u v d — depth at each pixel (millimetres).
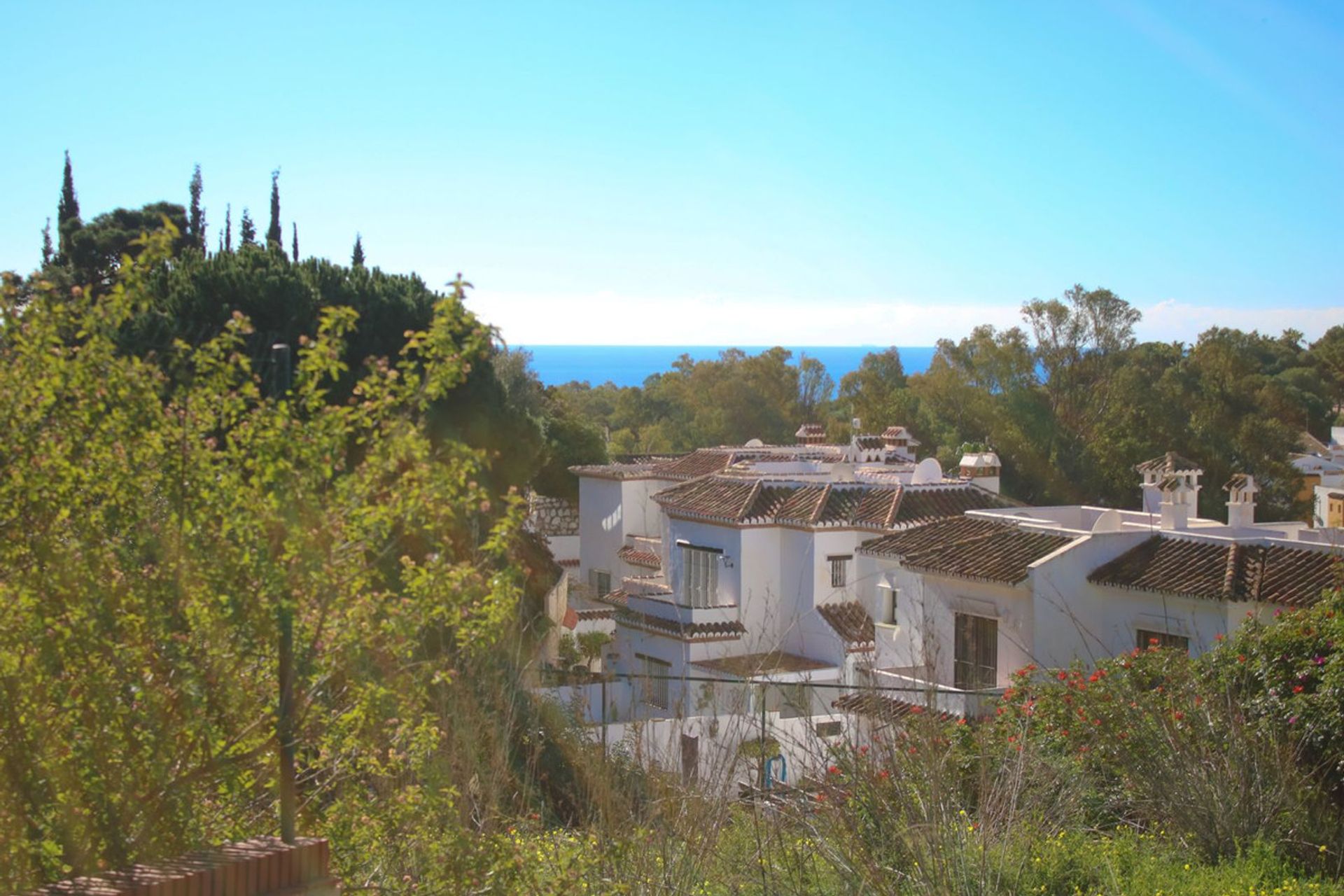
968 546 22359
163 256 6355
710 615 28422
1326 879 10211
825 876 9195
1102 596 20312
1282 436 58812
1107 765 12344
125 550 5996
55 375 5945
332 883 5766
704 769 10602
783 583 28969
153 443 6078
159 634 6020
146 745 5953
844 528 28359
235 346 6824
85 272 31078
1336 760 11664
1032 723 13914
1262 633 13422
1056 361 66125
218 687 6133
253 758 6145
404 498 6449
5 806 5719
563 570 34312
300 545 6188
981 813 9586
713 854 8750
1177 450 59500
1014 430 64250
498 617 6727
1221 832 10914
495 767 8477
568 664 27625
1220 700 12180
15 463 5812
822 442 49438
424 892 6699
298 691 6289
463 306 6629
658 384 98250
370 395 6609
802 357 85062
